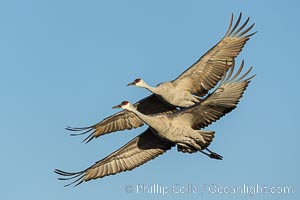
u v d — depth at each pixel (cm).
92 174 1922
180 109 1881
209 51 1997
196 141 1830
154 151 1936
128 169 1928
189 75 2008
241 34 2008
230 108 1775
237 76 1747
